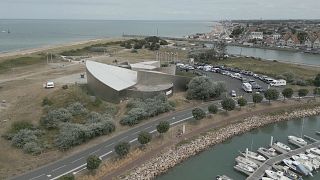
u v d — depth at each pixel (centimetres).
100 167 8350
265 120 12731
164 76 14338
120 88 12962
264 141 11256
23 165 8400
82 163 8575
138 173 8381
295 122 13112
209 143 10625
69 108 11450
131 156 9062
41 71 18325
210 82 14275
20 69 19000
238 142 11125
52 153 9006
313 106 14188
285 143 11188
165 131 10100
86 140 9781
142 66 16838
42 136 9888
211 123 11800
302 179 8788
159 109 12100
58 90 13400
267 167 9175
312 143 10938
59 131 10025
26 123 10388
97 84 13250
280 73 19800
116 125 10975
